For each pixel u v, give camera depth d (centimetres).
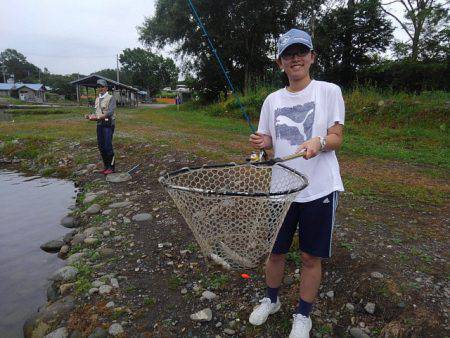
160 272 360
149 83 8162
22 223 547
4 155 1057
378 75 2125
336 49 2325
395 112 1249
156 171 720
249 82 2283
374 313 285
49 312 311
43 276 390
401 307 279
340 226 411
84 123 1655
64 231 514
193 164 734
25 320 319
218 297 318
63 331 289
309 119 233
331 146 225
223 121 1683
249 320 282
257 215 221
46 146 1063
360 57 2331
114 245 421
